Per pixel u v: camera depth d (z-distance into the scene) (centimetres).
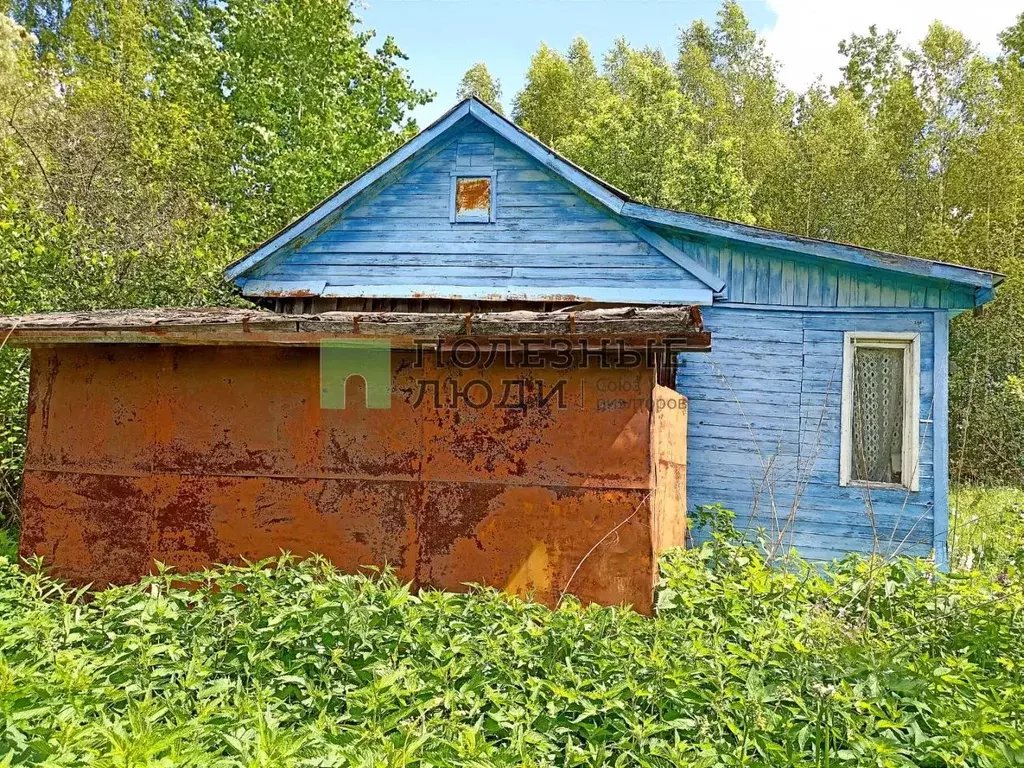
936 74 2391
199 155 1410
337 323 473
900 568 493
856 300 806
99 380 557
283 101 1928
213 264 1093
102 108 1331
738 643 401
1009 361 1595
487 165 922
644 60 2880
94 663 343
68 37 2330
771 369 826
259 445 531
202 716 295
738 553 552
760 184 2592
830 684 341
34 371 569
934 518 765
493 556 494
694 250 860
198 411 541
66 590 544
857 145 2333
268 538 523
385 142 2027
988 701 322
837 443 802
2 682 293
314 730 289
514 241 907
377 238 940
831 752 297
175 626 393
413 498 507
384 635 372
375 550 509
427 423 511
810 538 796
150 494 541
